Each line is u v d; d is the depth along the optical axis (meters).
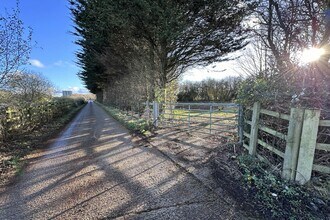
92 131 8.86
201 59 11.70
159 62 11.74
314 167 2.91
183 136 7.20
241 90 5.10
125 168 4.31
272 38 6.98
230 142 5.61
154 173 4.02
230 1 7.83
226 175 3.71
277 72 4.70
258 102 4.14
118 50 12.88
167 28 8.23
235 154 4.68
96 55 15.86
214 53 11.14
